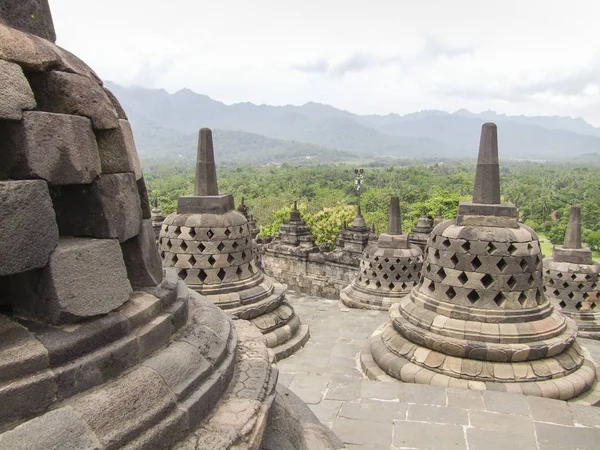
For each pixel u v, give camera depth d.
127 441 2.90
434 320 8.67
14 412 2.60
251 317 11.37
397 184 94.06
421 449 6.05
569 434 6.26
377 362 9.41
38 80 3.17
